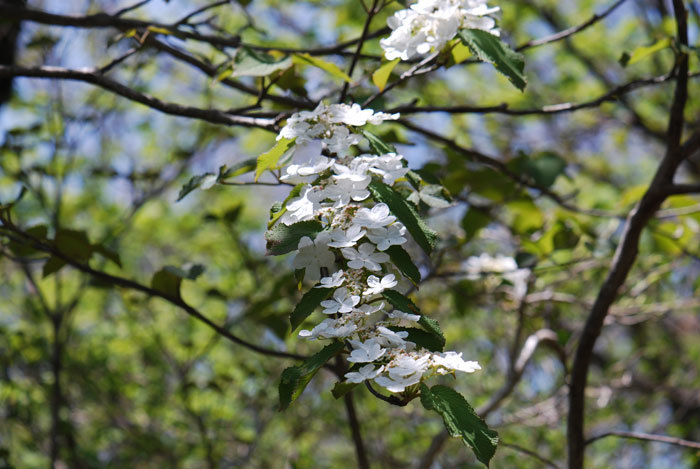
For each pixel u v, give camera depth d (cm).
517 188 274
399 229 118
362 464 258
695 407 447
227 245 424
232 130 407
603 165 605
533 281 324
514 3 532
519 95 527
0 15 219
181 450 377
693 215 290
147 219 487
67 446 353
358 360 105
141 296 352
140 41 219
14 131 293
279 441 411
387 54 141
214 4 237
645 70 550
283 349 321
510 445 230
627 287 340
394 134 236
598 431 446
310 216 119
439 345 113
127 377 400
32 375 362
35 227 209
